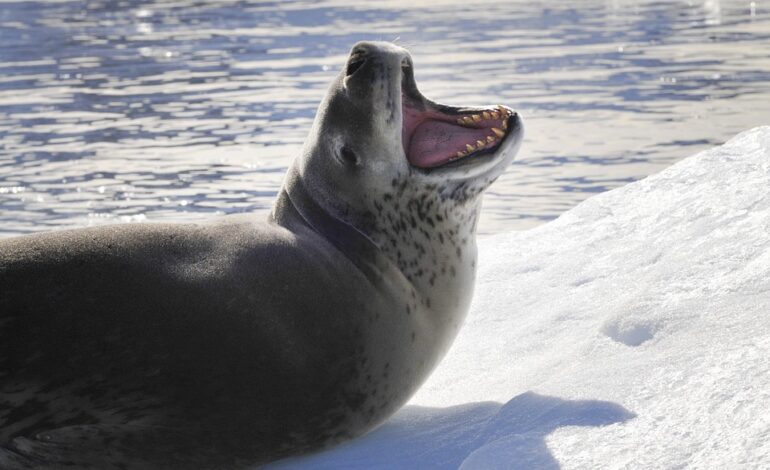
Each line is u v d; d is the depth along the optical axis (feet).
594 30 266.57
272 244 48.32
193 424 46.32
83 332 44.09
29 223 112.78
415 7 343.87
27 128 168.04
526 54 225.97
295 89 195.83
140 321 44.68
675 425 38.11
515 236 69.62
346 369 47.98
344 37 269.03
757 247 50.75
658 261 57.47
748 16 287.48
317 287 47.85
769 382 38.24
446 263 52.24
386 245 50.78
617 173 125.49
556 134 148.25
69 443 45.55
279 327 46.52
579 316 55.62
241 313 45.96
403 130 52.11
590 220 67.10
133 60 243.40
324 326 47.55
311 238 50.34
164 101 189.06
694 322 45.60
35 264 44.29
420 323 51.16
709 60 208.54
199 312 45.37
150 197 123.34
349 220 50.90
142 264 45.44
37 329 43.65
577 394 42.78
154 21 332.39
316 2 376.48
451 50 236.43
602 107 166.20
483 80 193.77
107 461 46.26
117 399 45.06
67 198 123.85
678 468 35.68
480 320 59.21
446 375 54.39
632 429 38.86
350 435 48.83
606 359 45.68
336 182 51.39
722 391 38.88
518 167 130.93
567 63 211.20
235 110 178.19
